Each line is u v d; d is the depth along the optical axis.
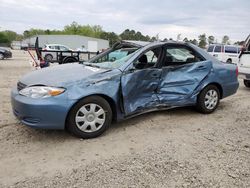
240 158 3.64
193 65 5.22
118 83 4.32
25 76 4.52
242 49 9.33
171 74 4.95
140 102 4.62
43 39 69.75
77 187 2.90
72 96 3.93
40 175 3.13
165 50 4.94
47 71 4.55
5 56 22.44
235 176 3.18
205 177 3.15
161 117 5.34
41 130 4.45
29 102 3.80
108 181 3.02
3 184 2.93
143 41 5.28
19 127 4.56
